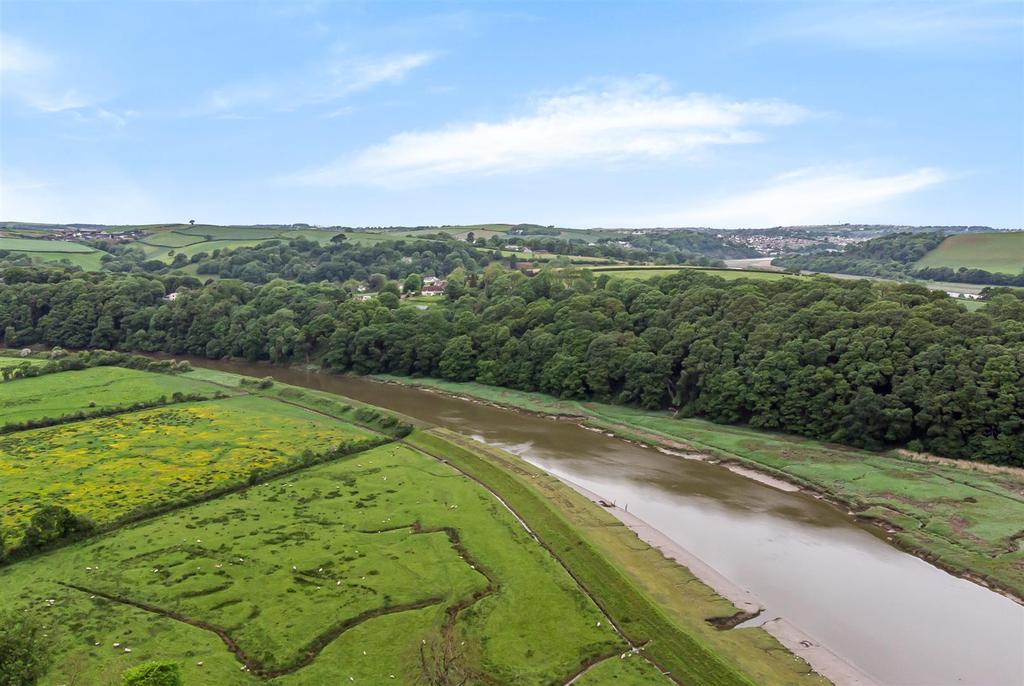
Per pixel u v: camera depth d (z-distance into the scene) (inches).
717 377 3427.7
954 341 2854.3
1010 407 2541.8
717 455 2925.7
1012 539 1972.2
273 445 2856.8
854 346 3034.0
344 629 1502.2
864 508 2298.2
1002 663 1444.4
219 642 1441.9
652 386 3700.8
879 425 2817.4
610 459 2925.7
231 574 1733.5
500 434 3353.8
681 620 1562.5
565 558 1872.5
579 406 3873.0
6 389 3772.1
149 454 2682.1
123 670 1326.3
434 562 1822.1
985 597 1726.1
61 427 3083.2
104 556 1823.3
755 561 1929.1
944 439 2677.2
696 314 3880.4
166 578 1706.4
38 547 1845.5
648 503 2389.3
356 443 2930.6
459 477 2541.8
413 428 3166.8
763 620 1610.5
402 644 1446.9
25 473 2433.6
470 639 1476.4
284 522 2075.5
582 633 1508.4
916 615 1637.6
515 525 2090.3
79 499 2187.5
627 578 1737.2
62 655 1374.3
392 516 2135.8
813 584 1792.6
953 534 2034.9
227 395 3880.4
